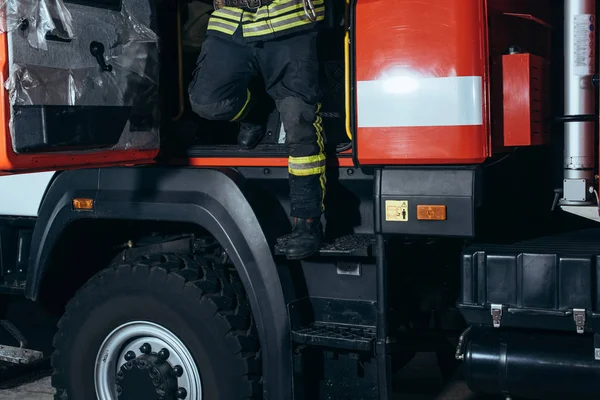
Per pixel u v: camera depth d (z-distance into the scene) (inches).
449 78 108.9
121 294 130.5
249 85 133.0
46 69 111.2
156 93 130.5
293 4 119.6
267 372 122.7
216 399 125.4
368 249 116.6
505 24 124.7
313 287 127.7
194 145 136.1
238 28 122.5
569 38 123.3
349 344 116.6
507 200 144.5
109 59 120.7
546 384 112.0
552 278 109.3
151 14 129.3
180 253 135.1
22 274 153.0
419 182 113.2
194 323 125.4
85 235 144.4
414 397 161.2
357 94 114.7
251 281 122.4
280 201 129.6
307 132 120.1
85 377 134.8
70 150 117.0
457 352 118.8
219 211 124.5
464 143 109.0
